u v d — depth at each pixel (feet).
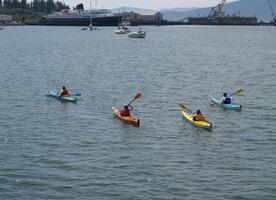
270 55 424.05
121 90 216.13
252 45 576.20
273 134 143.54
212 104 185.16
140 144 131.75
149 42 610.65
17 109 173.37
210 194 99.19
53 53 418.72
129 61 350.02
